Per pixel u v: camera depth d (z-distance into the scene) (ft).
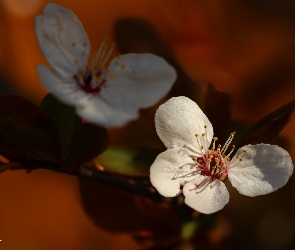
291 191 0.80
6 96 0.63
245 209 0.80
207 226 0.73
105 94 0.64
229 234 0.79
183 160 0.65
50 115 0.65
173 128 0.66
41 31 0.64
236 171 0.66
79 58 0.65
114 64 0.65
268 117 0.67
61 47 0.65
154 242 0.74
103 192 0.73
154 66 0.65
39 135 0.63
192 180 0.65
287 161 0.65
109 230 0.74
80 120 0.65
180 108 0.66
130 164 0.69
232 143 0.71
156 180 0.65
